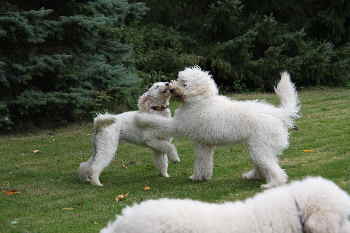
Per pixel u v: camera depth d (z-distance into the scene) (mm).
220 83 18188
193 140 7680
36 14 11445
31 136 11891
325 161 8453
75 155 9969
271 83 18094
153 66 16625
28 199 7133
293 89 7672
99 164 7934
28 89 12172
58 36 12148
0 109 11359
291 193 3545
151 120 7840
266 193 3676
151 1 19359
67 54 12500
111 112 13484
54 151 10320
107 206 6699
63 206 6781
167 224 3383
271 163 7211
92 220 6090
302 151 9273
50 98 11898
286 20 20359
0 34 10969
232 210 3555
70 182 8094
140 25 18734
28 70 11633
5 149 10508
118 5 13406
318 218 3301
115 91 13094
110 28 13000
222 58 17547
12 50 11828
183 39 18250
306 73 18781
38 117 12812
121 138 8234
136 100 13969
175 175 8414
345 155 8805
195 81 7418
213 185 7539
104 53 13461
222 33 18594
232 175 8164
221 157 9297
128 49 13969
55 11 12719
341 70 19266
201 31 18656
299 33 18484
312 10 20578
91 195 7297
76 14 12633
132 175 8508
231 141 7410
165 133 7844
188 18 19562
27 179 8289
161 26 18812
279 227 3428
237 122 7297
